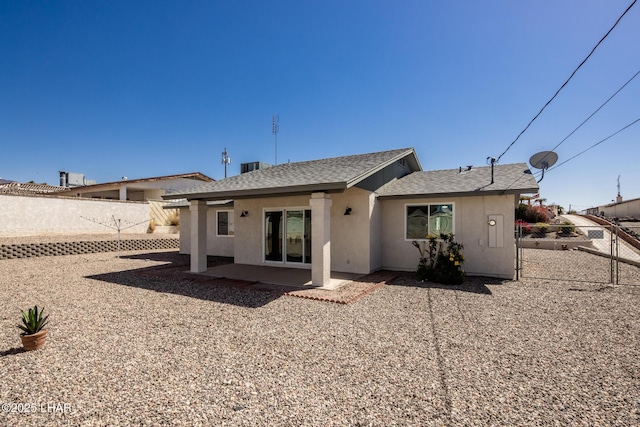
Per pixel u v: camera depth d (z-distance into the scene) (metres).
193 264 10.51
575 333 5.13
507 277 9.70
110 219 21.62
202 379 3.58
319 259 8.45
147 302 6.98
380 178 11.27
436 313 6.22
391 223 11.30
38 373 3.71
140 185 27.55
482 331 5.22
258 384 3.48
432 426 2.74
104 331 5.17
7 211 17.17
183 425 2.74
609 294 7.78
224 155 33.16
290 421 2.81
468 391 3.34
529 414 2.93
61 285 8.77
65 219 19.39
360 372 3.77
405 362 4.05
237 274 10.18
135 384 3.46
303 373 3.74
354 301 7.11
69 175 39.25
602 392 3.33
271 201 12.05
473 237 10.12
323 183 7.58
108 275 10.25
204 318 5.87
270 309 6.47
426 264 10.44
